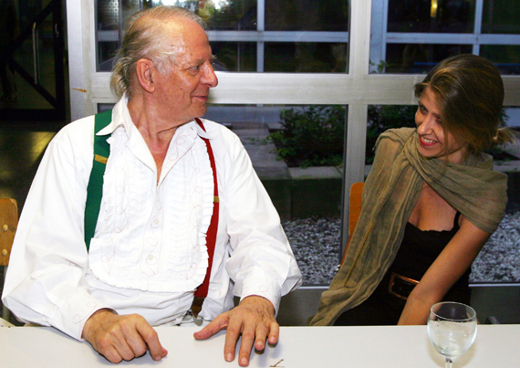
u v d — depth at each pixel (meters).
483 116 1.29
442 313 0.89
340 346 0.92
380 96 2.22
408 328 0.99
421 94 1.37
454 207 1.42
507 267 2.69
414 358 0.88
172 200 1.22
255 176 1.39
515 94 2.25
